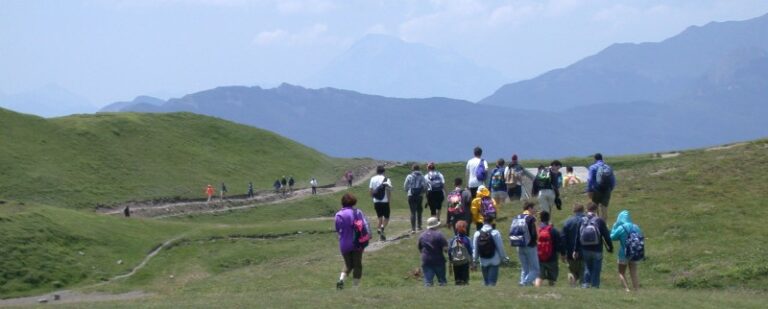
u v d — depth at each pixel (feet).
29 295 155.94
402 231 181.57
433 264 98.58
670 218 142.92
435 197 148.77
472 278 121.29
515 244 102.27
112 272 178.60
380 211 152.97
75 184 407.03
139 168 456.45
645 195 163.12
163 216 376.07
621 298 90.58
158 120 545.44
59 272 170.60
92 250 189.16
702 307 90.12
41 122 473.26
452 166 508.94
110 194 407.23
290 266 147.02
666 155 449.48
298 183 496.23
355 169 545.44
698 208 146.41
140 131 511.81
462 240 99.96
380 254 140.97
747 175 167.43
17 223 187.21
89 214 227.20
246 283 133.28
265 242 214.28
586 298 89.61
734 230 132.46
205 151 519.19
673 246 129.39
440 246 98.73
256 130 593.01
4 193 373.20
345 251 97.81
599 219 99.60
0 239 174.60
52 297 148.87
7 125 450.71
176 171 467.52
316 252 188.34
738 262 117.29
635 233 98.99
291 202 418.10
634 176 189.47
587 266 100.12
